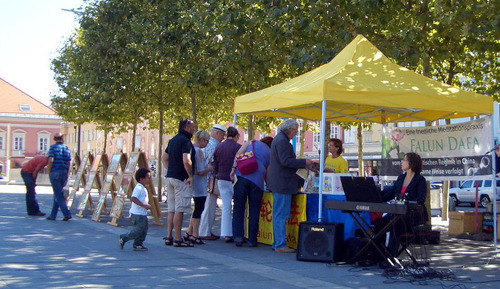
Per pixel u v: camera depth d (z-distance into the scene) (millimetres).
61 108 35844
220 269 8391
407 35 14039
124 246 10328
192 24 19688
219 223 15695
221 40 17094
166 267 8383
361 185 8672
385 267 8711
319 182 9648
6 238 10867
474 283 7840
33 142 79312
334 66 10656
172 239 10711
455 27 13805
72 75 31375
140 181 9852
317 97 9570
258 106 11320
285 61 16391
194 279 7578
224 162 11375
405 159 9211
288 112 13016
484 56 16078
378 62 10539
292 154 10039
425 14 14164
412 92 9773
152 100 24828
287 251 10141
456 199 33375
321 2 15016
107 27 23281
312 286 7398
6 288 6570
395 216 8492
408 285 7625
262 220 11211
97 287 6824
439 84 10453
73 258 8828
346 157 47219
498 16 12695
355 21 14734
